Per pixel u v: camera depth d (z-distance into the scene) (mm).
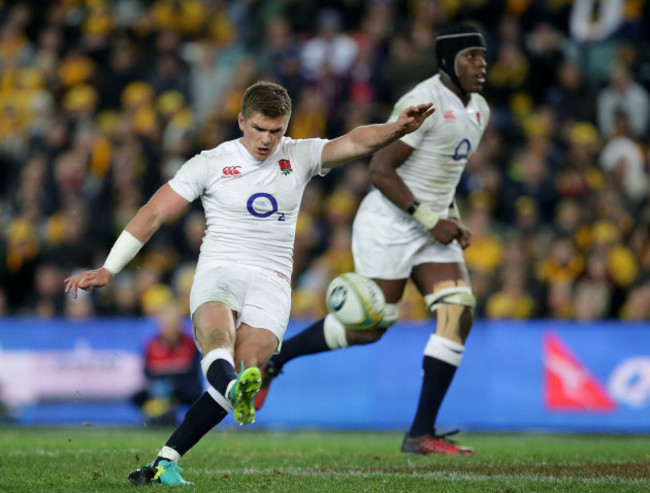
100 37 62000
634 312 43000
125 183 52281
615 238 46500
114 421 40312
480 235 47031
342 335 26047
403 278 25969
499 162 53812
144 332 40625
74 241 48344
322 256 48188
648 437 37406
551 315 43656
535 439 35375
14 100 60812
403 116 18766
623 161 52594
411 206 25047
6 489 18266
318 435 36688
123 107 59531
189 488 17844
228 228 19453
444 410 39969
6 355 40594
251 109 18938
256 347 19016
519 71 57688
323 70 55594
